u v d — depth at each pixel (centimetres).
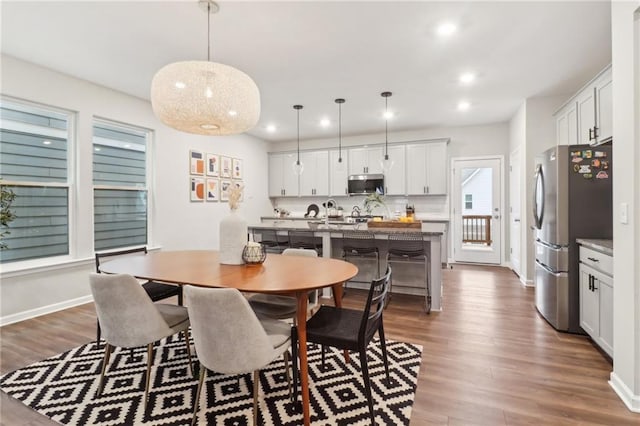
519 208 498
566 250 288
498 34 278
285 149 737
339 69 347
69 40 283
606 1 232
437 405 188
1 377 219
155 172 457
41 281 339
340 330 185
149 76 362
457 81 382
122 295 183
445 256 572
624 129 189
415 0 230
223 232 238
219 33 273
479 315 337
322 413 182
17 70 318
